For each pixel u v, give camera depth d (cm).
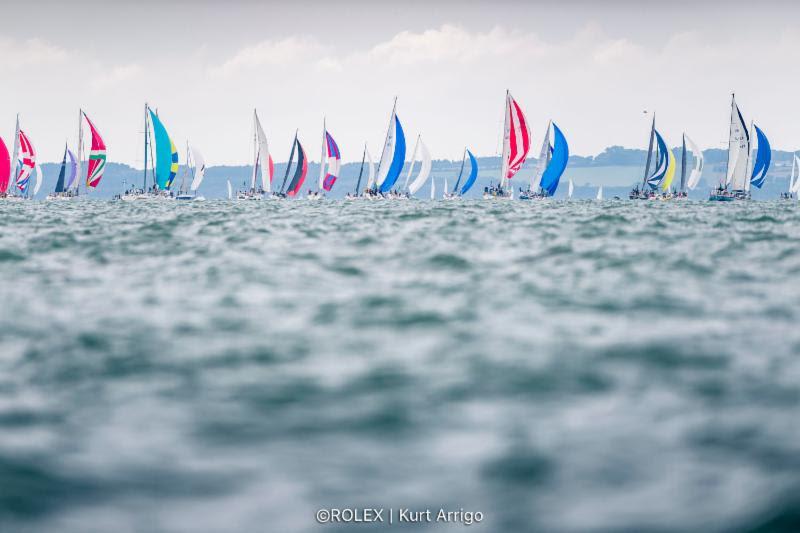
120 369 5062
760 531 2942
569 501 3212
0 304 7238
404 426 4000
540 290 7819
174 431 3953
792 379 4694
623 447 3706
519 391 4522
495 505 3195
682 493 3244
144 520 3095
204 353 5438
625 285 8125
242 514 3144
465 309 6844
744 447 3669
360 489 3334
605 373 4859
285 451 3706
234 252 11150
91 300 7425
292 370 5006
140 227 16475
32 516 3100
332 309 6900
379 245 11988
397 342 5688
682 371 4884
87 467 3534
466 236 13675
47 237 13962
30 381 4841
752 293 7612
